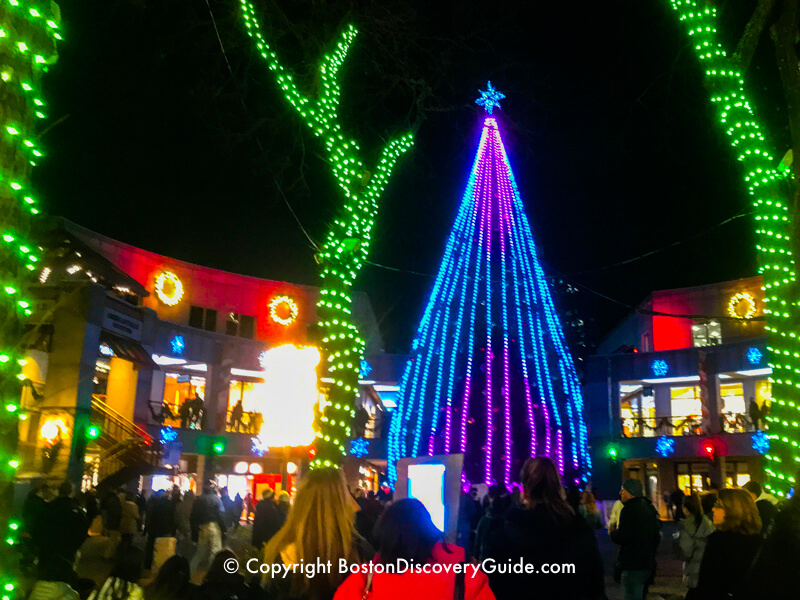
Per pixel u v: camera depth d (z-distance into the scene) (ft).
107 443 84.53
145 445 85.30
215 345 120.57
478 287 98.02
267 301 131.95
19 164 13.44
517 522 15.53
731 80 36.06
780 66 34.27
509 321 97.25
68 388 77.36
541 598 14.87
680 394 130.41
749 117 36.04
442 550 11.67
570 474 91.71
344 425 37.47
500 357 96.94
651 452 124.26
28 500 26.16
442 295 95.61
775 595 10.11
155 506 55.36
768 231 35.01
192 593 17.02
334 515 12.15
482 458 93.25
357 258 40.29
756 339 116.98
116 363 100.07
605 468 126.31
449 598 11.11
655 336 133.49
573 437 96.63
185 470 111.75
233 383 125.90
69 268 86.22
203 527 40.60
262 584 13.34
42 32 14.06
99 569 49.65
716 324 128.77
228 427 120.06
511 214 92.43
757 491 31.12
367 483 125.18
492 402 94.94
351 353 38.73
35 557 20.52
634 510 27.12
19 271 13.37
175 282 120.57
